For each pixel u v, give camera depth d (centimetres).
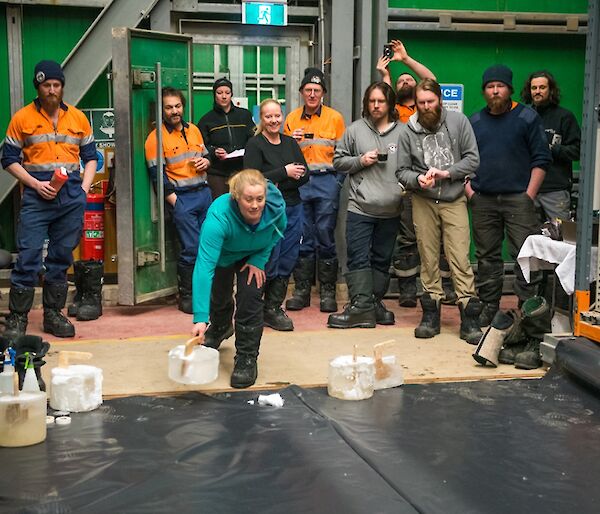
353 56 642
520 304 499
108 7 600
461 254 472
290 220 498
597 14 401
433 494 256
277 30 654
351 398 359
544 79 554
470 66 661
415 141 473
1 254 470
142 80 550
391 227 511
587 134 405
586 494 259
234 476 269
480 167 494
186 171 565
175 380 347
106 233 616
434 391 375
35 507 244
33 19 625
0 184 606
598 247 396
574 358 379
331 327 511
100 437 307
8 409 294
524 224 488
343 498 252
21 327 474
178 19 632
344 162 505
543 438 312
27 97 631
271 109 492
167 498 251
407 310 589
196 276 348
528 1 655
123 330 510
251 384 378
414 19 639
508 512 244
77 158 490
